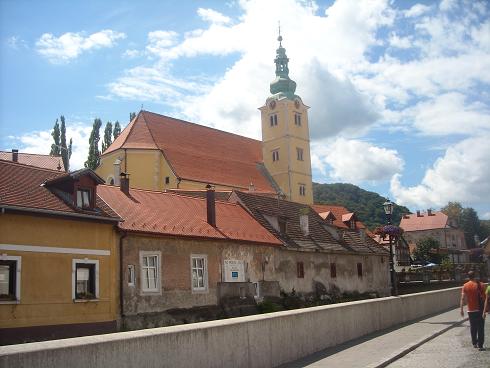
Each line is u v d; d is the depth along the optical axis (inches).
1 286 699.4
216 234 1091.3
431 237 4335.6
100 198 931.3
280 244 1267.2
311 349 562.3
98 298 816.9
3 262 701.9
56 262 761.6
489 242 3998.5
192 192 1509.6
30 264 727.1
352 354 552.7
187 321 964.6
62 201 807.1
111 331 828.6
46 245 752.3
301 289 1348.4
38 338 719.1
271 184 2883.9
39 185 820.0
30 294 720.3
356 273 1635.1
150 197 1115.3
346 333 658.2
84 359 299.6
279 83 3117.6
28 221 733.9
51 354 282.5
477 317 593.0
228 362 420.5
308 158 3088.1
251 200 1437.0
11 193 748.0
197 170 2396.7
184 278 988.6
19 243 717.9
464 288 606.5
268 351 479.2
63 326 754.2
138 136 2369.6
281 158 2987.2
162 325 916.0
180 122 2632.9
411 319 938.1
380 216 5541.3
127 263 882.8
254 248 1194.6
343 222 1968.5
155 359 347.6
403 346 603.2
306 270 1386.6
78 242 800.9
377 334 727.1
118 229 870.4
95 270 820.6
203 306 1013.8
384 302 813.9
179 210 1123.3
